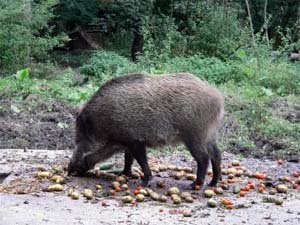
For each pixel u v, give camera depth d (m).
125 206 7.20
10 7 18.72
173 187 7.86
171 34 21.95
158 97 7.89
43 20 19.77
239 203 7.50
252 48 19.52
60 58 23.03
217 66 17.59
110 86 8.05
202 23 22.77
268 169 9.70
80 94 13.95
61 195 7.52
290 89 16.05
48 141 11.38
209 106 8.00
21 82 14.96
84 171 8.26
